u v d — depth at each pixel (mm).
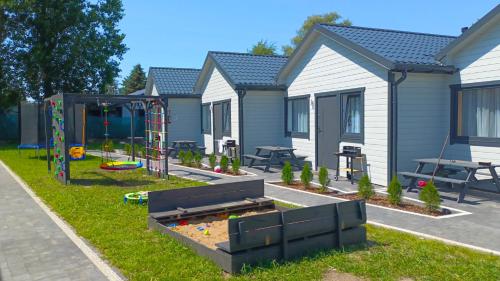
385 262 4844
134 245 5609
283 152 14844
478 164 8617
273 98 15977
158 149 13133
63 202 8516
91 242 5898
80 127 17250
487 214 7355
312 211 5211
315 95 13547
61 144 11484
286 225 4980
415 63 10039
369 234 6062
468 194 9125
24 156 19359
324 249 5309
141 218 7113
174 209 7043
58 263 5152
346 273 4582
